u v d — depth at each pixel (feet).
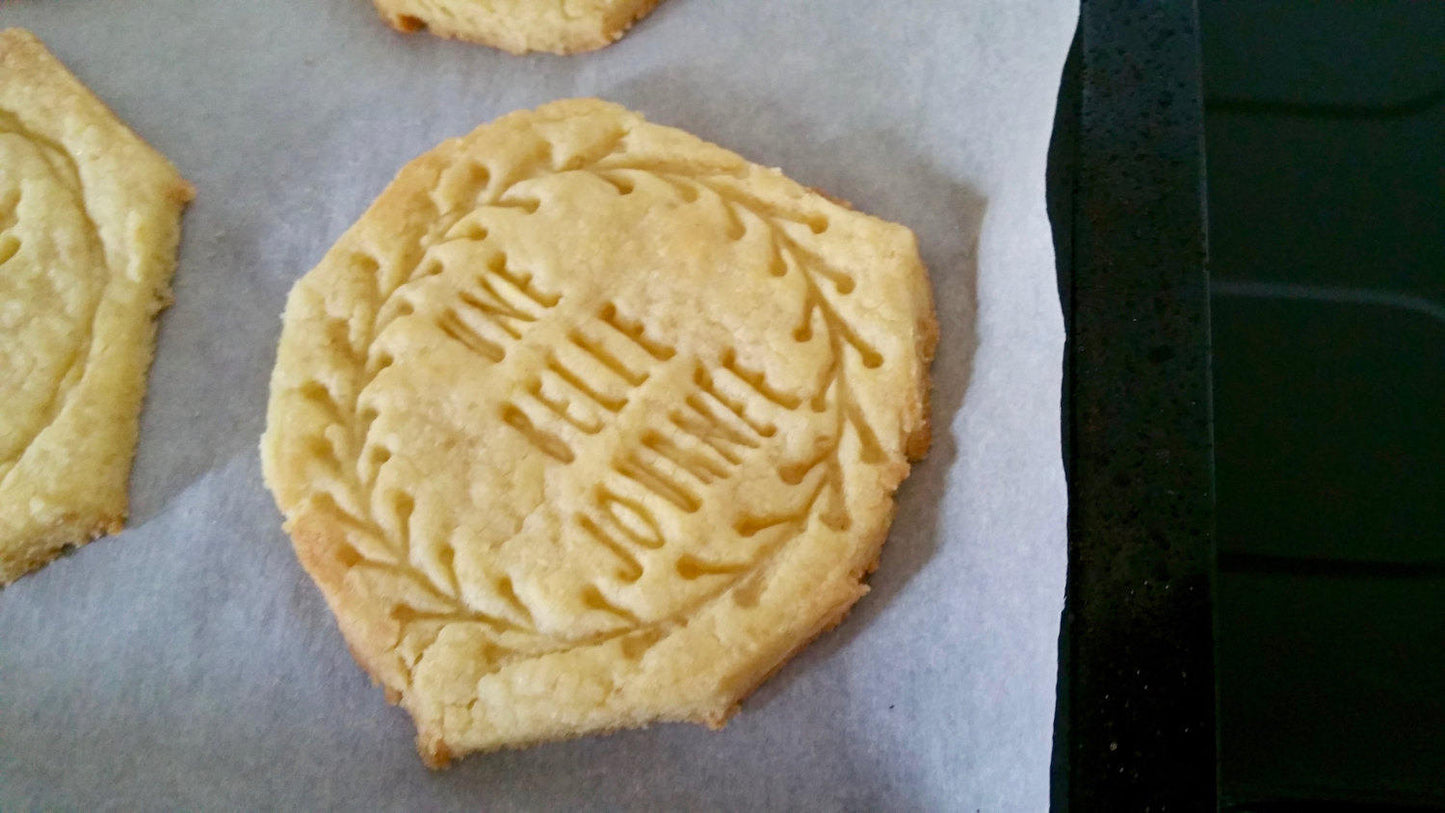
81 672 0.49
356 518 0.49
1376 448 0.50
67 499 0.51
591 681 0.46
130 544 0.52
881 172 0.55
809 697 0.47
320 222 0.57
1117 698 0.48
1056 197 0.55
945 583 0.48
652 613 0.47
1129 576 0.49
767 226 0.53
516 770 0.47
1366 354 0.52
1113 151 0.56
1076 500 0.50
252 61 0.61
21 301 0.55
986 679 0.46
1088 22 0.59
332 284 0.53
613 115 0.56
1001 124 0.55
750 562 0.47
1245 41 0.58
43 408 0.53
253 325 0.55
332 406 0.51
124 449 0.53
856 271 0.52
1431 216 0.54
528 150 0.55
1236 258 0.54
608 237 0.53
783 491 0.48
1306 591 0.49
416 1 0.59
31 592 0.51
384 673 0.48
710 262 0.52
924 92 0.56
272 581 0.51
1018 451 0.48
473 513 0.49
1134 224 0.54
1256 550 0.49
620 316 0.51
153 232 0.56
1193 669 0.48
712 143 0.56
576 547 0.48
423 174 0.55
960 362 0.51
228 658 0.49
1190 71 0.57
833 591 0.47
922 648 0.47
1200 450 0.51
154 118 0.60
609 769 0.47
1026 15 0.56
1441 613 0.48
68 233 0.56
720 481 0.48
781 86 0.58
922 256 0.53
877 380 0.50
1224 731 0.47
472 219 0.54
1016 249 0.51
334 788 0.47
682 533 0.48
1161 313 0.53
